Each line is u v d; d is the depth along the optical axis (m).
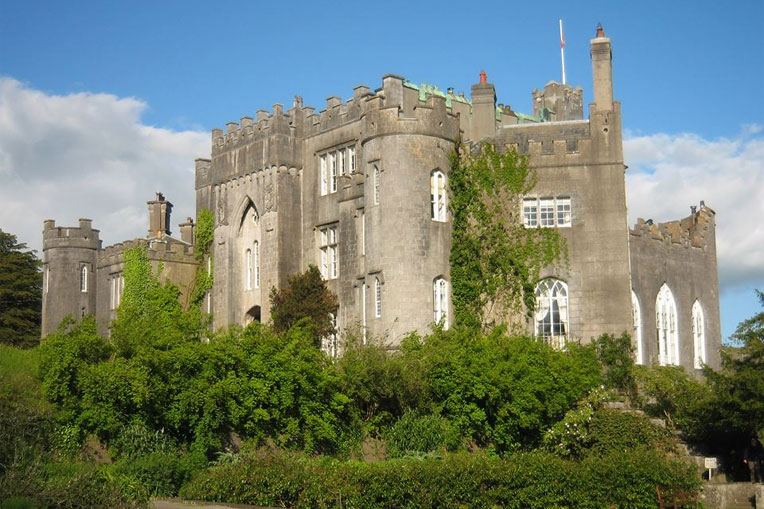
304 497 27.59
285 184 54.69
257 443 33.34
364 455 36.53
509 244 46.53
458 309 46.12
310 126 55.28
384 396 37.34
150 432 31.12
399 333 44.59
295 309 48.97
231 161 58.12
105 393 30.22
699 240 56.44
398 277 45.12
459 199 47.00
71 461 28.41
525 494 28.94
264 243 54.81
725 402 37.47
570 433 37.09
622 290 45.84
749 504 36.12
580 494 29.44
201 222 61.16
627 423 37.34
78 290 68.25
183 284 62.25
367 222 46.84
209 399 31.97
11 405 28.03
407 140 46.06
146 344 31.97
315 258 53.91
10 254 73.69
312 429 34.81
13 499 22.19
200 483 29.00
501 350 38.47
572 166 47.03
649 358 49.69
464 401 37.62
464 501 28.55
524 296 46.25
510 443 37.88
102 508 23.64
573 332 45.91
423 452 35.69
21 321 71.38
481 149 47.66
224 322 57.44
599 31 47.75
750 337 38.28
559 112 66.12
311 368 34.81
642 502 30.11
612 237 46.28
